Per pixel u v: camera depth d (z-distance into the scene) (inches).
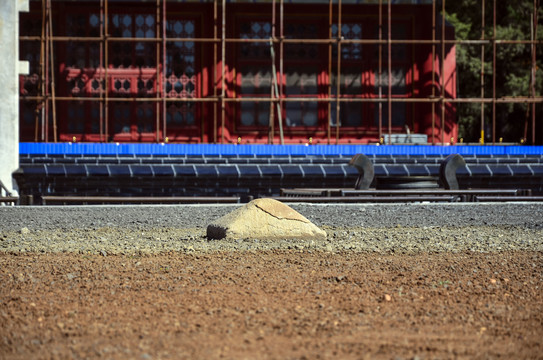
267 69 1811.0
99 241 608.4
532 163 1469.0
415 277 434.6
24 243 594.9
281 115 1815.9
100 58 1713.8
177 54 1793.8
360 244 591.2
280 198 815.7
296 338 281.7
